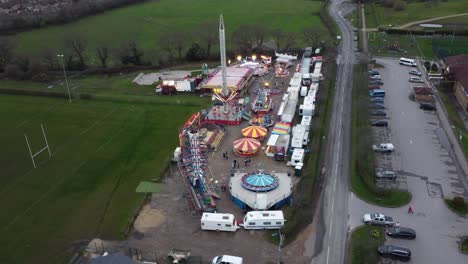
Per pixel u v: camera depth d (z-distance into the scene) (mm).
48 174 94812
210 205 81938
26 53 183875
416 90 132375
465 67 136375
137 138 110500
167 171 95812
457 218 77625
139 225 78250
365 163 93688
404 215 78688
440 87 139000
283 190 84562
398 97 133000
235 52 183750
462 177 90188
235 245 72625
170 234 75750
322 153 101312
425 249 70438
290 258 69188
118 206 83562
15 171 96125
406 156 98875
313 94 129250
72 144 107875
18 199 86000
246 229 76438
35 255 70938
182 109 129250
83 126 118562
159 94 143000
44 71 166000
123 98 137875
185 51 193375
